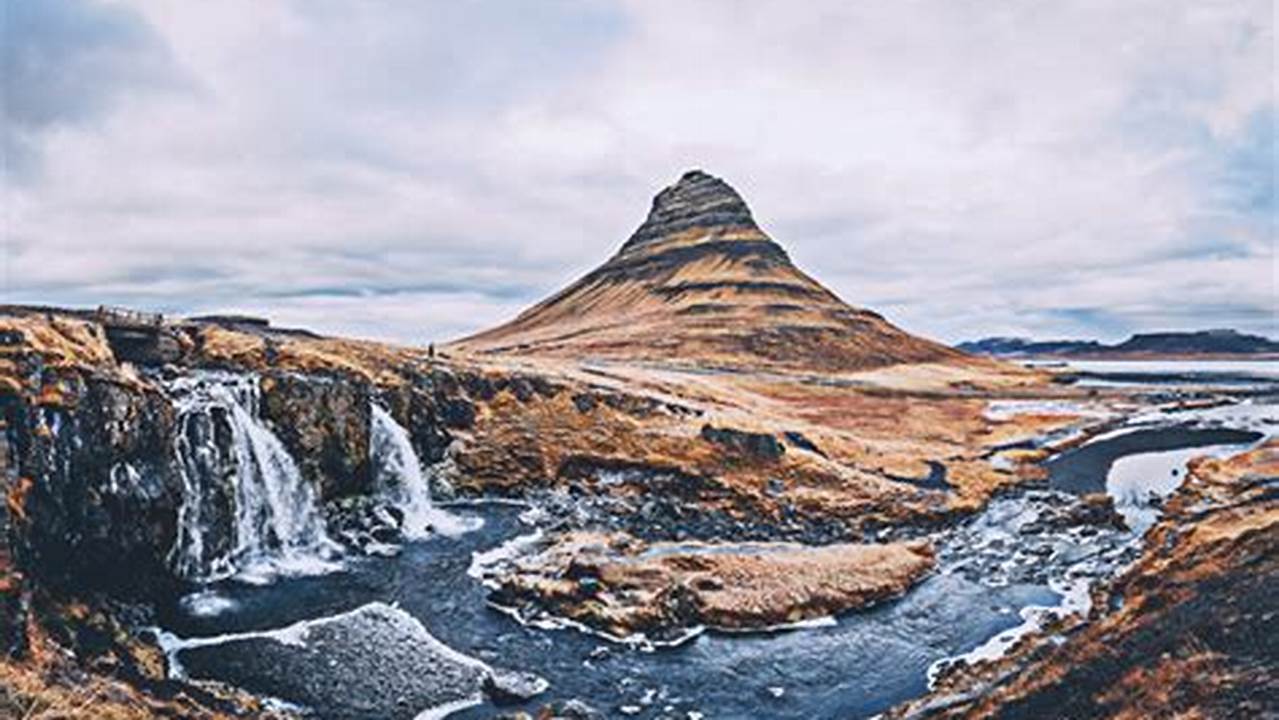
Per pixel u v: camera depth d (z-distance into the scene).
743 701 41.59
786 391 152.88
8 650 34.94
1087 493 86.31
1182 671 27.12
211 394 61.78
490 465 84.12
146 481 50.53
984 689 35.28
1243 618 28.38
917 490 83.69
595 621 50.22
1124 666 29.59
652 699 41.75
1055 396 175.12
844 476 85.62
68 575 44.44
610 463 85.12
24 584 37.25
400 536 68.62
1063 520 73.56
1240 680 25.27
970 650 47.12
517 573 57.78
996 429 128.12
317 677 43.09
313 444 68.50
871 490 82.38
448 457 84.50
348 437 72.06
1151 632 30.77
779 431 98.69
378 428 77.06
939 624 51.06
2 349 45.50
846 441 101.94
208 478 57.84
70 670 36.84
